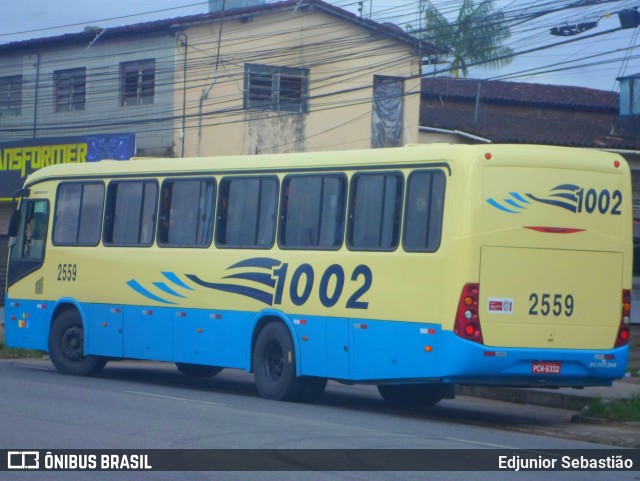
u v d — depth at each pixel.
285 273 14.43
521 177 12.45
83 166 17.84
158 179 16.52
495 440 11.40
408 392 15.08
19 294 18.73
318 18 32.81
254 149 32.03
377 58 33.75
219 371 18.84
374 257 13.25
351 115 33.44
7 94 35.81
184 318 15.81
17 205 18.95
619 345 12.94
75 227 17.81
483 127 35.75
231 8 34.50
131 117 32.50
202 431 10.91
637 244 28.86
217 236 15.49
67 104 34.31
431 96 39.91
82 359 17.77
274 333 14.58
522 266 12.38
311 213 14.24
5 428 10.84
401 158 13.11
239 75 31.81
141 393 14.98
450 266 12.26
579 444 11.62
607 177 12.95
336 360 13.62
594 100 42.31
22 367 20.12
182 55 31.56
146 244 16.56
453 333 12.16
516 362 12.30
